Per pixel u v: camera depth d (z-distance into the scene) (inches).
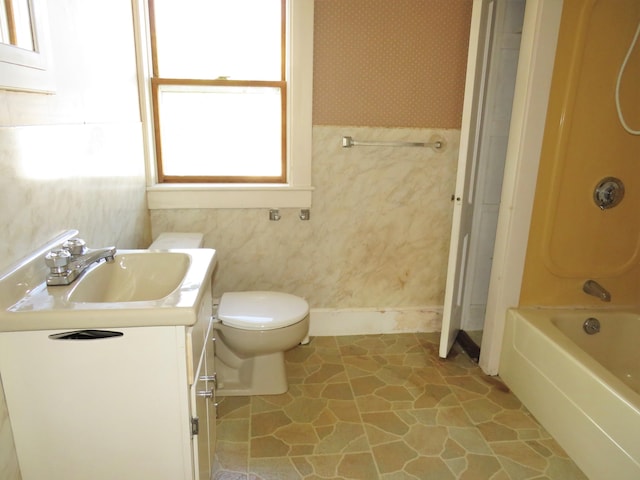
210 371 61.7
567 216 85.3
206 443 56.9
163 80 90.4
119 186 73.2
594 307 90.4
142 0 84.8
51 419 43.7
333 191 99.3
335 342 104.9
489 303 91.4
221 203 95.7
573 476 66.9
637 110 81.7
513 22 93.5
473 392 87.0
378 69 93.6
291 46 89.6
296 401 83.0
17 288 42.2
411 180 100.7
